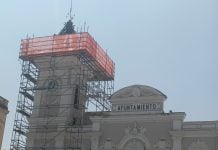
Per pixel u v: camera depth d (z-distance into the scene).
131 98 53.69
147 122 52.25
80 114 58.41
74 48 59.16
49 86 59.44
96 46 62.00
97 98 64.38
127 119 53.00
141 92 53.47
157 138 51.19
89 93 62.62
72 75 59.00
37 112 58.38
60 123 56.28
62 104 57.50
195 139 49.75
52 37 60.88
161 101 52.53
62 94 58.25
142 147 51.50
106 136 53.31
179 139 50.09
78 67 59.66
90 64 62.16
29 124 57.81
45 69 60.41
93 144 53.34
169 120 51.38
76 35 59.97
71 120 56.81
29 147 56.47
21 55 61.38
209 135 49.41
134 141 52.09
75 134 54.88
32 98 61.31
